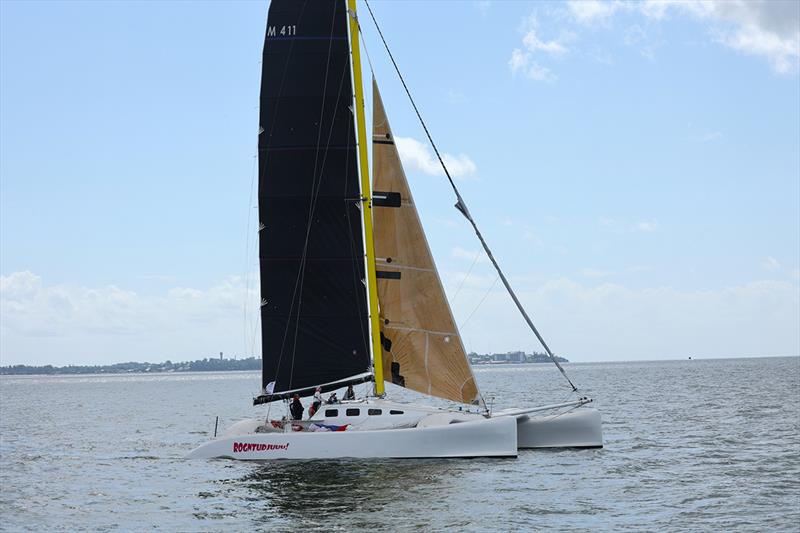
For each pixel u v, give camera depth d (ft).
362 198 106.01
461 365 105.60
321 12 108.58
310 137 107.86
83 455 129.49
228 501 84.28
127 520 78.69
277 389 107.55
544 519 74.18
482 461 99.71
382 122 107.24
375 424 102.32
